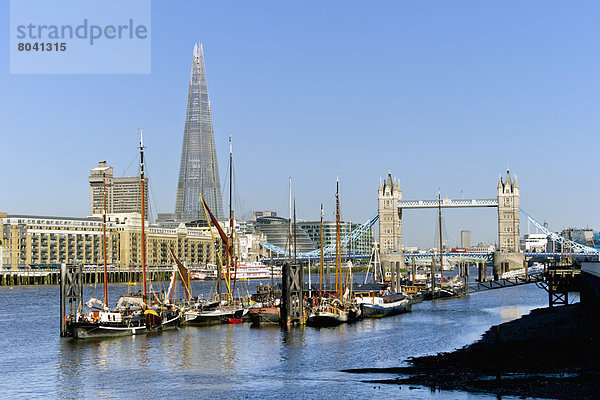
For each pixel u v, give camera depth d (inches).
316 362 4419.3
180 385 3828.7
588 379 3390.7
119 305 5890.8
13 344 5329.7
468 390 3371.1
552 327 5196.9
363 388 3590.1
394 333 5821.9
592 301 5526.6
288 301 6225.4
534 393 3203.7
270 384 3791.8
